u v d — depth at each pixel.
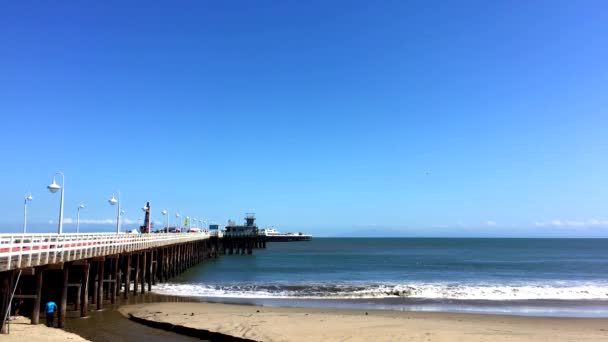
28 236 18.78
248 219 127.62
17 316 22.08
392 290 37.91
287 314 25.59
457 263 78.50
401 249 147.00
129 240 31.48
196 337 20.50
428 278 51.38
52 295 27.47
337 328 21.45
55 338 17.59
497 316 26.69
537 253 119.81
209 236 86.50
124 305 28.91
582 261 85.06
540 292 37.25
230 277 51.56
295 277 51.91
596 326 23.62
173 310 26.72
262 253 117.31
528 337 20.06
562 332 21.55
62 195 23.22
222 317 24.03
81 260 23.72
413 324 22.83
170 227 99.12
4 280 17.69
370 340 19.20
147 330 21.62
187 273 56.94
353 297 34.88
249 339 19.19
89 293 29.86
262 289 38.84
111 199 31.95
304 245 191.00
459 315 26.86
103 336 20.25
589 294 36.44
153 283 40.84
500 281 47.56
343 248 155.75
